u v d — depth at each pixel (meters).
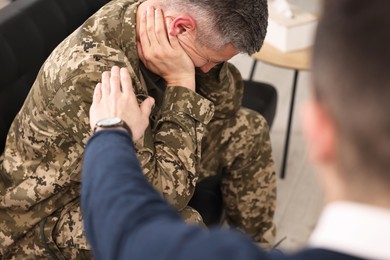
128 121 1.04
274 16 2.18
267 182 1.74
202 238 0.56
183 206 1.31
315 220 2.12
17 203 1.31
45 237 1.32
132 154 0.77
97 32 1.29
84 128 1.21
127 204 0.65
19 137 1.33
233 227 1.80
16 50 1.52
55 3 1.71
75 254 1.33
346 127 0.49
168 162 1.27
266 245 1.78
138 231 0.61
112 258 0.62
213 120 1.68
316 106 0.53
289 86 2.98
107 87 1.10
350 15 0.49
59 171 1.28
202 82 1.61
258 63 3.18
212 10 1.26
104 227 0.65
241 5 1.26
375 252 0.46
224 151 1.69
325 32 0.50
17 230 1.34
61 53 1.26
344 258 0.47
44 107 1.25
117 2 1.38
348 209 0.49
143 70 1.37
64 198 1.33
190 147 1.29
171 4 1.29
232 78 1.68
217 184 1.74
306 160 2.42
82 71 1.20
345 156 0.50
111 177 0.71
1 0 2.46
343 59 0.48
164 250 0.56
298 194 2.25
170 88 1.31
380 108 0.47
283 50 2.17
